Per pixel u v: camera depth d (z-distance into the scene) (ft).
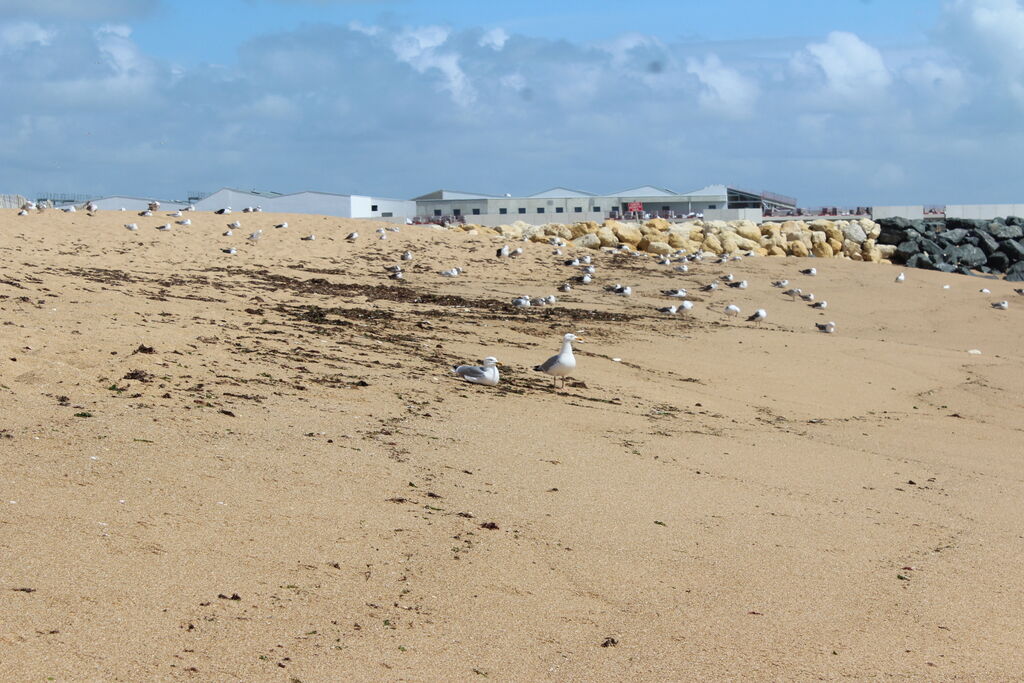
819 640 27.25
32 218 132.67
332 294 105.81
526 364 73.00
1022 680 25.63
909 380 83.56
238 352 61.00
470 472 39.65
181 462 34.88
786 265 152.05
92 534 27.53
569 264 145.79
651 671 24.44
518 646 25.14
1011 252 213.66
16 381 44.21
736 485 43.19
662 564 31.81
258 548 28.58
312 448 39.50
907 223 208.13
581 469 42.57
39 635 22.04
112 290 84.43
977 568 34.65
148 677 21.11
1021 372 89.35
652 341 92.89
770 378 79.20
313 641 23.85
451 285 124.47
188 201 270.67
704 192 321.73
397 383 58.13
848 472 48.47
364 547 29.91
